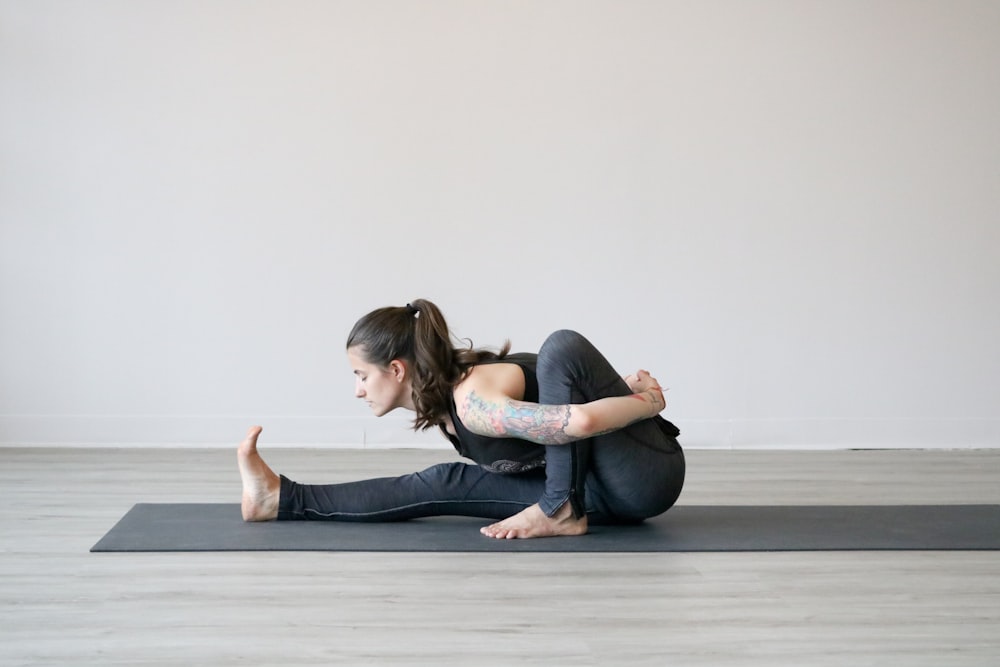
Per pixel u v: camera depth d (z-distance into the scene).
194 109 5.33
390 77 5.40
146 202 5.33
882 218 5.58
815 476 4.50
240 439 5.41
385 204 5.42
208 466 4.64
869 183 5.57
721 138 5.51
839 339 5.59
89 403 5.36
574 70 5.45
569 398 2.90
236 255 5.38
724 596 2.47
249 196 5.37
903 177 5.58
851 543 3.01
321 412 5.45
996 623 2.28
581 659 2.03
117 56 5.29
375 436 5.47
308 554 2.84
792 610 2.36
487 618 2.28
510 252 5.46
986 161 5.61
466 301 5.46
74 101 5.28
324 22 5.37
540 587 2.53
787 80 5.53
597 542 2.98
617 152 5.48
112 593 2.45
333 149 5.39
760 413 5.58
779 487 4.16
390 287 5.44
